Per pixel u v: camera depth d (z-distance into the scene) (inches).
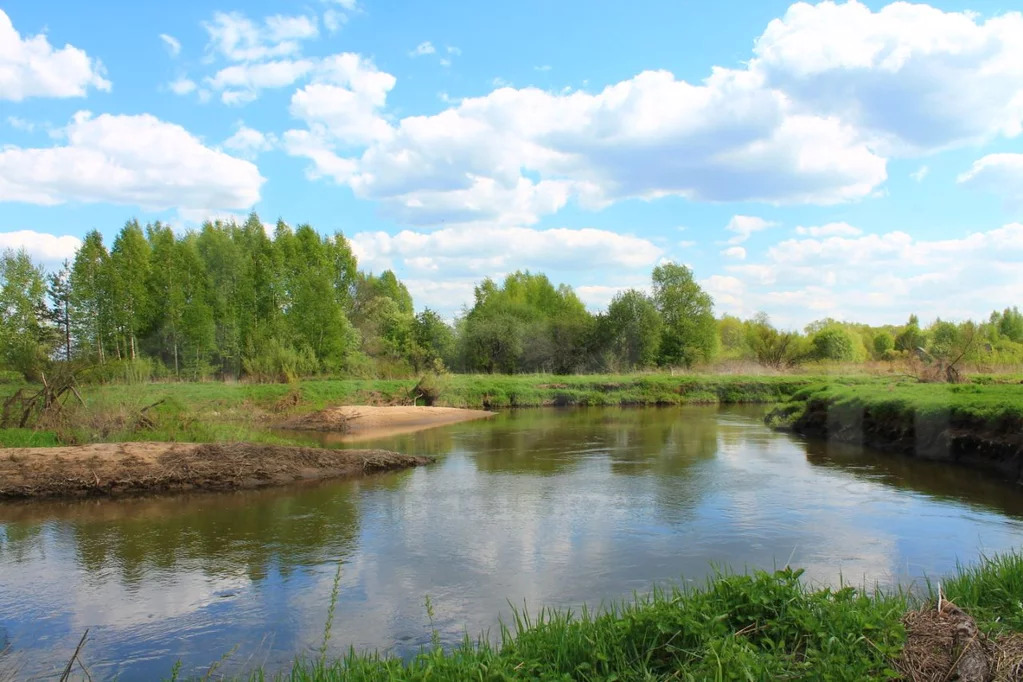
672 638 151.3
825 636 145.0
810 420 721.6
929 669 133.2
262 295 1391.5
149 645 205.2
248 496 417.1
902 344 1700.3
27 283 990.4
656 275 1806.1
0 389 653.9
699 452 583.8
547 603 228.4
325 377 1256.2
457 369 1599.4
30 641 209.5
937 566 256.7
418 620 217.8
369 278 2682.1
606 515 351.3
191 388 884.6
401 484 446.6
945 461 512.7
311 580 259.0
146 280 1262.3
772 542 295.6
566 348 1658.5
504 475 476.4
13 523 354.3
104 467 430.6
